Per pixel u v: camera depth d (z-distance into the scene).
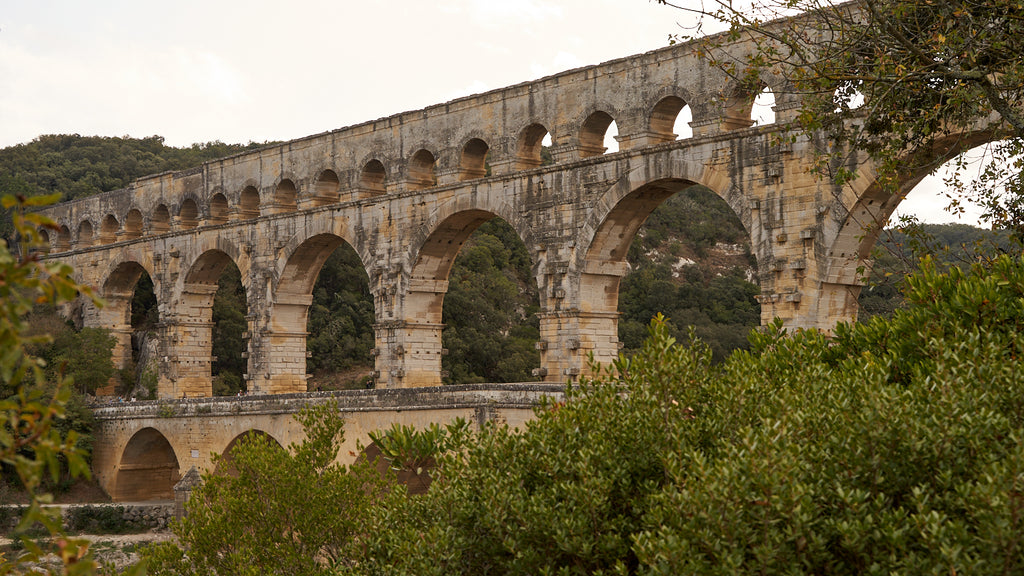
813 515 19.77
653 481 22.83
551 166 63.66
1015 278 27.78
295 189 82.00
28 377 87.94
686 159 57.56
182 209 91.81
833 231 51.81
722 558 19.36
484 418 56.06
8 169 142.00
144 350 110.56
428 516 24.78
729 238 150.12
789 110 53.34
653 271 134.12
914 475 20.64
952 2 33.31
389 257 73.38
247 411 71.94
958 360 23.09
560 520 22.36
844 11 50.03
